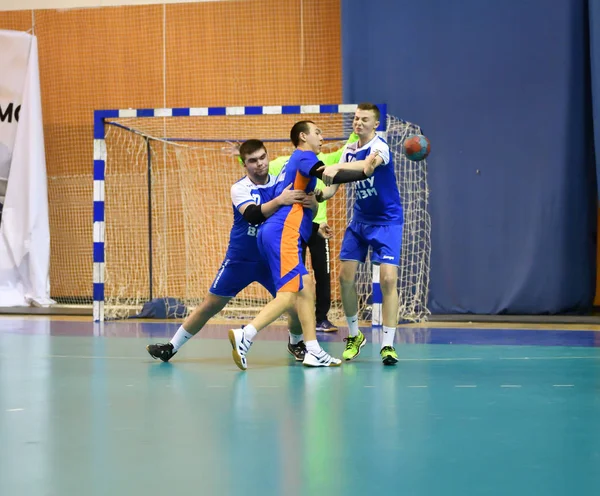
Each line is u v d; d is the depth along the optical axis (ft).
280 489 17.33
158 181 81.30
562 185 69.36
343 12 72.13
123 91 84.28
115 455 20.34
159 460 19.81
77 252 84.48
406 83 71.26
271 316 35.35
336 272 74.18
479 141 70.59
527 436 22.24
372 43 71.56
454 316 68.80
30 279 79.71
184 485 17.67
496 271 70.44
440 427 23.39
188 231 79.66
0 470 19.01
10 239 79.51
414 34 71.10
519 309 70.08
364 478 18.11
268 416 25.09
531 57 69.72
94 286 63.57
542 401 27.58
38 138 80.02
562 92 69.31
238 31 81.92
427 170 71.41
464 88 70.59
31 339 49.29
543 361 38.58
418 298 68.85
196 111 61.46
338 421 24.27
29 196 79.25
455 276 71.26
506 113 70.08
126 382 32.07
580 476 18.24
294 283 35.60
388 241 37.86
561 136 69.31
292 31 81.00
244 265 37.27
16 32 80.02
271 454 20.27
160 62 83.56
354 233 39.04
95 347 44.93
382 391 29.68
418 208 68.59
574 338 50.19
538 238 69.62
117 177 82.69
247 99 81.92
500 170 70.33
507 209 70.28
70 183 84.89
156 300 68.18
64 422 24.36
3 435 22.66
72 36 84.94
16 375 34.12
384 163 36.55
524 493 16.98
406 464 19.30
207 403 27.37
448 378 32.91
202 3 82.48
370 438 22.00
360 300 68.33
